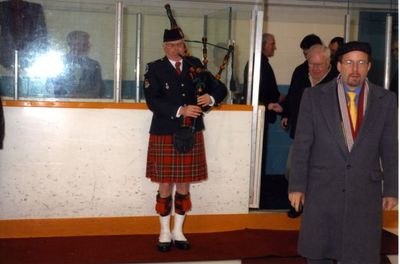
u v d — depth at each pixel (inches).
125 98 167.6
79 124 160.2
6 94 159.3
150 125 162.9
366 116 107.8
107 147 162.6
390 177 109.0
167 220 155.2
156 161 150.5
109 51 163.9
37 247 153.9
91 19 161.8
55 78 161.5
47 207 161.3
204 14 171.2
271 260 150.9
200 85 147.7
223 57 172.4
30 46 159.5
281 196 214.4
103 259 146.8
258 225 175.6
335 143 108.0
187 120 147.9
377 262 110.8
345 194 107.9
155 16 167.3
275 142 251.3
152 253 152.4
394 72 184.4
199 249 156.7
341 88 110.3
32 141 158.4
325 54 169.3
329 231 110.1
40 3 158.7
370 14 196.4
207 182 169.9
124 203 165.3
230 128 169.8
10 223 159.9
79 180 161.9
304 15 240.1
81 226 163.6
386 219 181.5
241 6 171.8
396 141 109.3
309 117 111.0
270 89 195.5
